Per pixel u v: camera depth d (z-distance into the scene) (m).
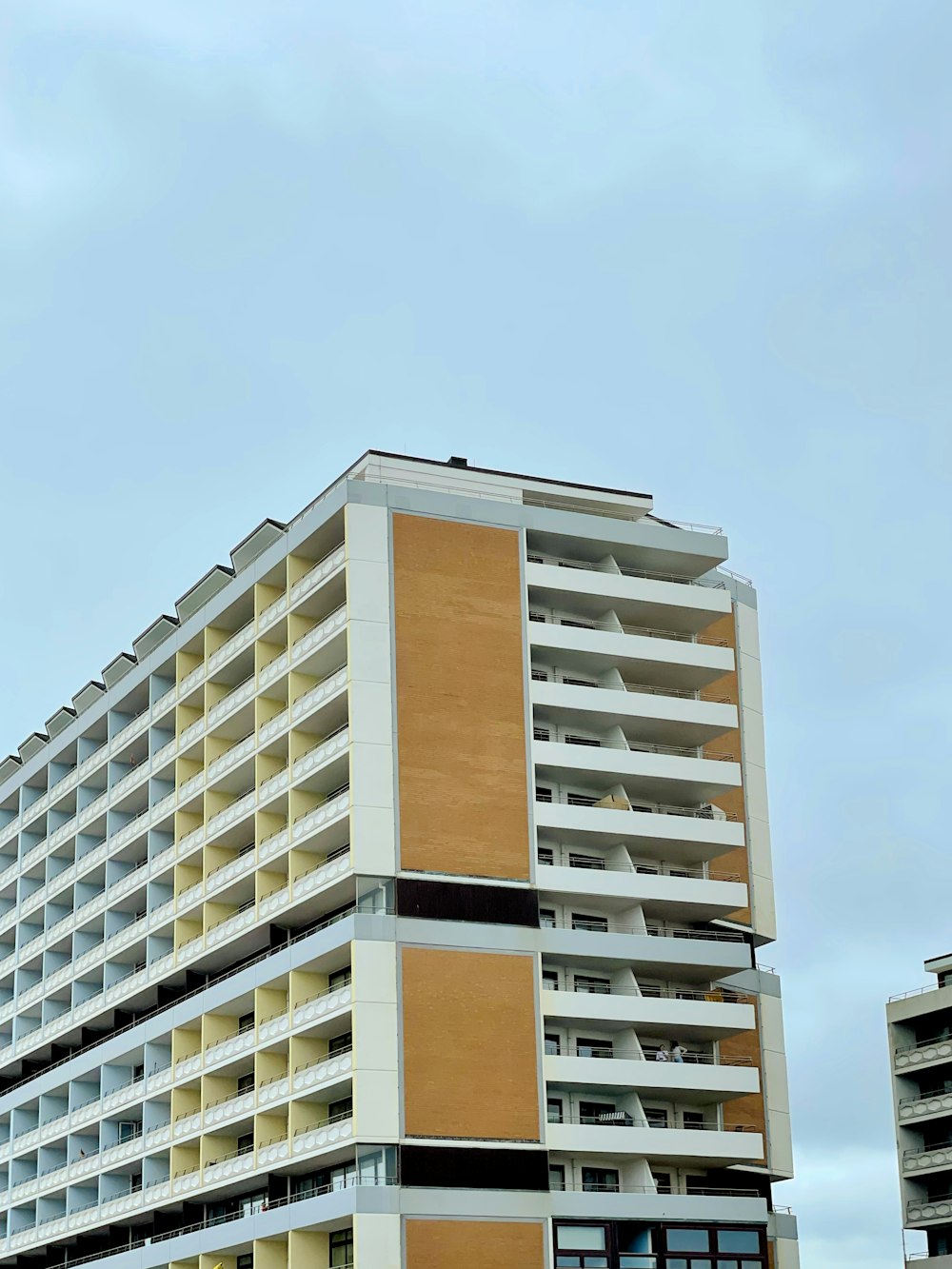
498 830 87.00
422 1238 78.88
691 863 96.88
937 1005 107.81
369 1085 80.25
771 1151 96.12
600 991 90.06
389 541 89.00
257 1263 84.81
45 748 123.00
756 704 105.69
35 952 120.19
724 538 98.25
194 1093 96.56
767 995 100.06
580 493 97.62
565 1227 82.19
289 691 91.56
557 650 91.94
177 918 100.38
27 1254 113.06
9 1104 118.62
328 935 84.44
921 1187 107.25
